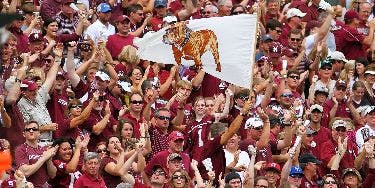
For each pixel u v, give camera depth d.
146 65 54.78
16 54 49.69
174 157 44.00
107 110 48.59
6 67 48.81
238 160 47.75
